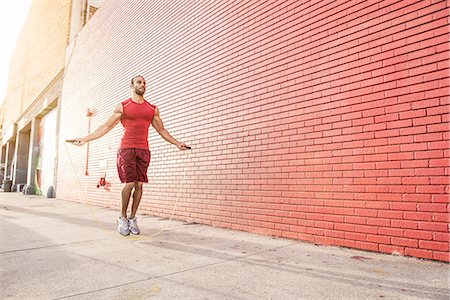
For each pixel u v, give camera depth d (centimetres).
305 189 349
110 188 766
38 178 1536
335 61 339
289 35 392
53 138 1361
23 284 200
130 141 350
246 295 182
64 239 349
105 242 334
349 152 315
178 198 533
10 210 680
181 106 565
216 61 501
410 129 275
